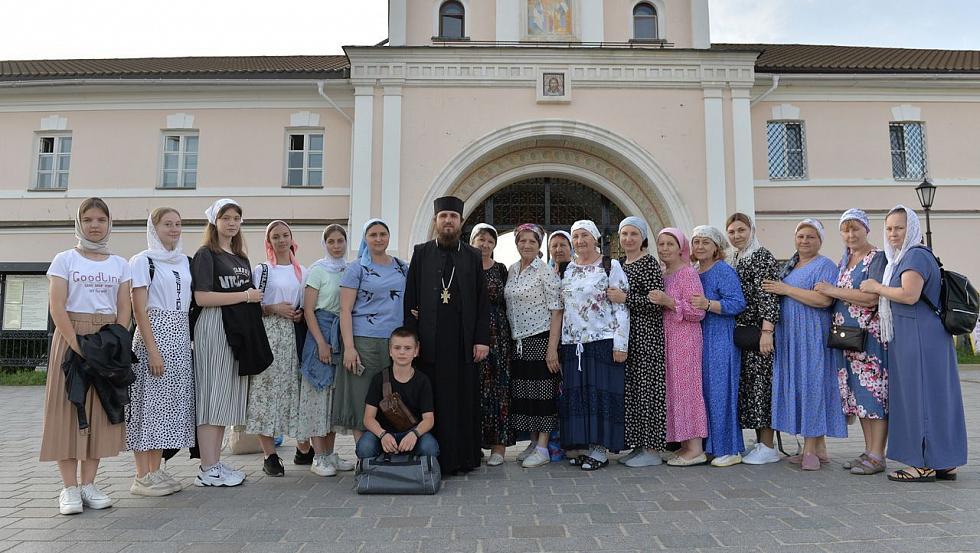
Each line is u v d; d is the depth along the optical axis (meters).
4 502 4.56
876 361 5.23
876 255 5.37
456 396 5.31
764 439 5.89
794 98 15.95
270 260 5.73
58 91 15.84
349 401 5.38
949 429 4.88
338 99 15.73
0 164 16.03
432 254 5.56
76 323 4.42
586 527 3.80
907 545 3.40
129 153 15.84
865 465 5.23
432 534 3.70
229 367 5.11
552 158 15.14
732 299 5.69
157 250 4.91
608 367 5.58
